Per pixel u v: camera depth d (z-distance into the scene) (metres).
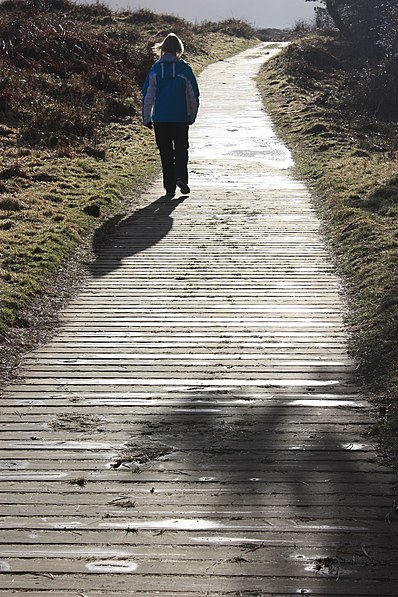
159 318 6.48
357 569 3.24
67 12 30.92
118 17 32.50
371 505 3.72
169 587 3.15
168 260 8.07
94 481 3.98
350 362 5.56
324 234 9.03
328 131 15.88
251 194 11.05
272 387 5.15
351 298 6.90
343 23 31.41
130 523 3.59
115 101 17.58
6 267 7.47
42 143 13.73
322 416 4.71
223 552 3.37
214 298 6.95
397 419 4.57
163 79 10.35
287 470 4.07
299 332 6.14
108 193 10.77
